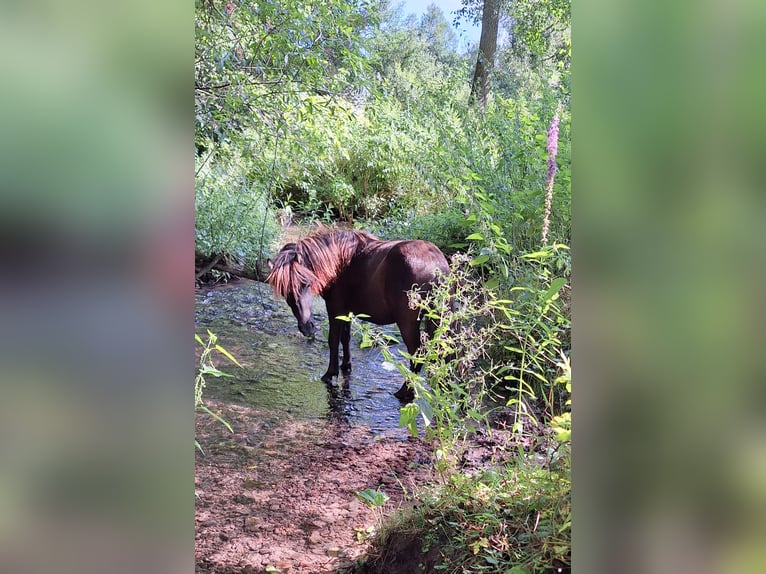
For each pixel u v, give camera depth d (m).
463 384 2.43
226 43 3.22
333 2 3.46
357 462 2.63
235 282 5.57
